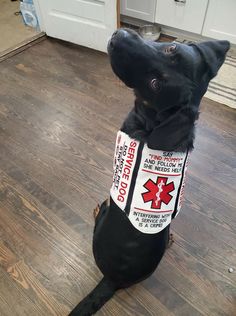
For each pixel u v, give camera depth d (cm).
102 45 229
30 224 136
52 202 144
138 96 69
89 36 229
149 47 64
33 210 141
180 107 65
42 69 221
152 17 242
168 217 82
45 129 178
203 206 141
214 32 223
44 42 247
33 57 232
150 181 74
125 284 99
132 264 91
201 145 167
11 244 130
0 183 152
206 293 116
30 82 210
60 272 121
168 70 63
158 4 230
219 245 129
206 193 146
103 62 225
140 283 118
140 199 76
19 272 121
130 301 114
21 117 186
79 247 128
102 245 94
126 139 73
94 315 111
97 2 205
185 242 130
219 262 124
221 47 69
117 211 84
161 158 72
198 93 67
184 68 63
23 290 117
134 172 74
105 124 180
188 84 63
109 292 102
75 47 241
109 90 203
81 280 119
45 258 125
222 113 184
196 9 217
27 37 250
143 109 70
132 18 260
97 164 160
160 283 118
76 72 217
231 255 126
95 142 170
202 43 69
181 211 139
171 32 249
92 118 184
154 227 81
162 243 94
